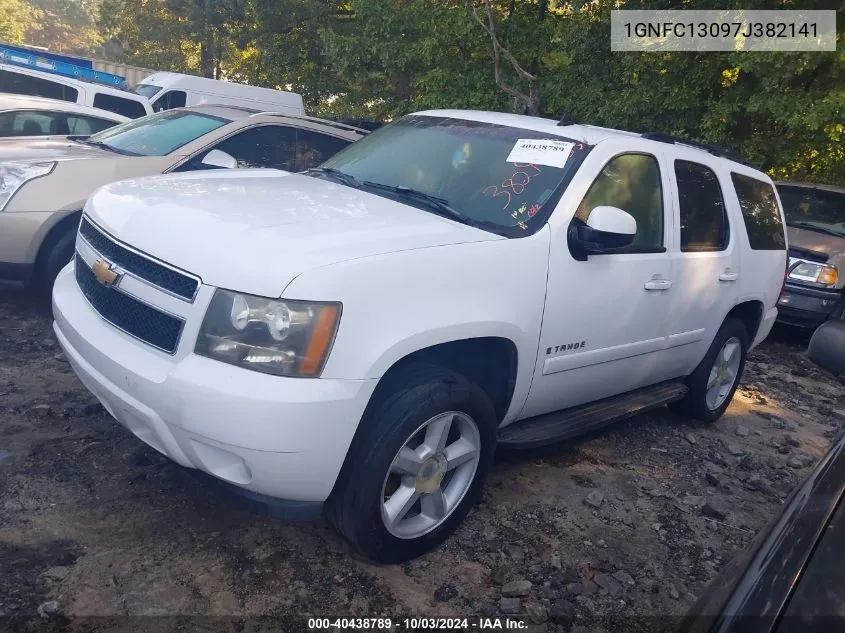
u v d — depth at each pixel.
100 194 3.67
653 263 4.24
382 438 2.97
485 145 4.17
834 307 8.77
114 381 3.00
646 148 4.38
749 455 5.11
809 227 9.40
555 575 3.37
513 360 3.52
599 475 4.48
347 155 4.66
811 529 1.76
